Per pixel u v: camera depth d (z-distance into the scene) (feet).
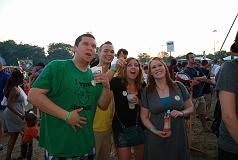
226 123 6.95
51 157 8.82
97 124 13.39
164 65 12.70
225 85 7.00
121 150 12.89
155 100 12.47
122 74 13.21
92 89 9.12
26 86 33.35
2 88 19.57
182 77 20.66
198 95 23.82
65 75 8.70
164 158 12.19
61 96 8.70
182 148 12.34
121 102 12.85
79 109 8.54
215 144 21.91
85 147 9.04
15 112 18.30
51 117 8.84
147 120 12.55
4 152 22.18
